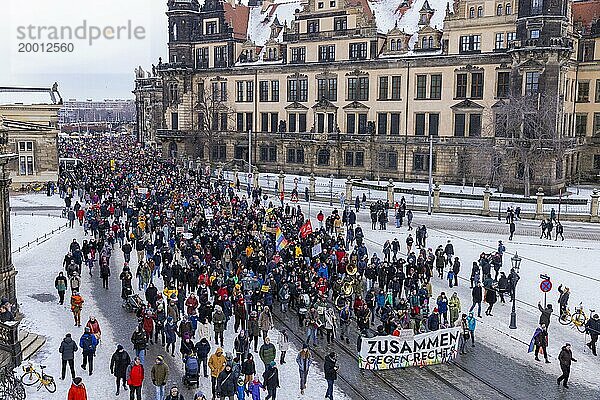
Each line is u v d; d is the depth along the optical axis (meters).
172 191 69.44
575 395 26.84
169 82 120.31
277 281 37.59
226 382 24.55
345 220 60.09
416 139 93.12
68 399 22.94
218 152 116.44
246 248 43.09
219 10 115.19
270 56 110.50
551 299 39.56
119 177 80.44
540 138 77.69
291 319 35.78
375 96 97.38
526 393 26.98
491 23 86.62
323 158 103.25
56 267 45.72
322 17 102.38
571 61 86.56
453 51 89.88
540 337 30.31
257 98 110.88
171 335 30.58
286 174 107.12
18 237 54.75
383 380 28.19
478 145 86.50
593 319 31.45
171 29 119.25
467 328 31.39
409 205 73.12
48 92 86.56
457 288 41.56
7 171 33.31
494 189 84.25
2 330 27.75
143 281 40.03
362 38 98.38
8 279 33.53
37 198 77.06
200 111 118.12
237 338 29.36
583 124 93.06
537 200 67.06
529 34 81.00
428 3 97.94
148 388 27.09
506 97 85.75
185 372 27.55
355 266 39.16
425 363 29.81
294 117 107.19
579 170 92.69
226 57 115.19
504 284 38.81
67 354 27.19
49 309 36.62
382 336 29.11
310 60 104.38
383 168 96.94
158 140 143.12
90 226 54.94
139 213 55.16
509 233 58.34
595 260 48.88
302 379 26.70
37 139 83.19
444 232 59.50
